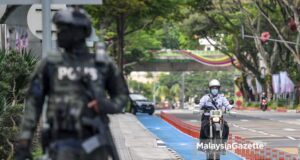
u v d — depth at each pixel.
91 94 9.80
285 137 47.84
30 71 20.88
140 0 89.44
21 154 9.97
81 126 9.69
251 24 113.25
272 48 126.88
